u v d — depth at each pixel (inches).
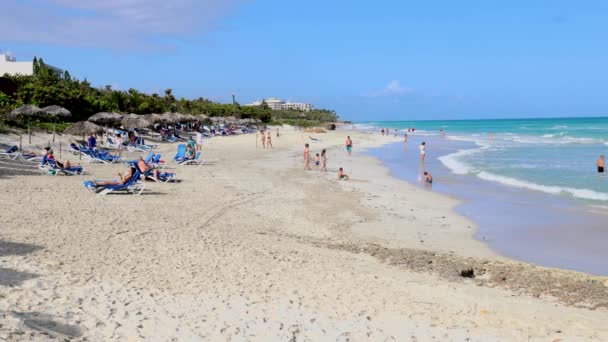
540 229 523.5
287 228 484.1
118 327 224.2
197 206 557.0
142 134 1717.5
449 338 241.8
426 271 356.2
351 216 561.0
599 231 511.2
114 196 578.9
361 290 303.6
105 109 1971.0
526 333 252.1
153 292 273.0
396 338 238.7
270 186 751.7
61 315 228.7
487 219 571.2
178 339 218.5
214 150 1464.1
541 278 347.3
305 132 2915.8
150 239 387.2
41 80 1850.4
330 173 974.4
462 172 1008.9
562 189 758.5
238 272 321.7
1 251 317.4
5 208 456.1
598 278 352.2
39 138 1173.7
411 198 703.1
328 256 382.0
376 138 2508.6
